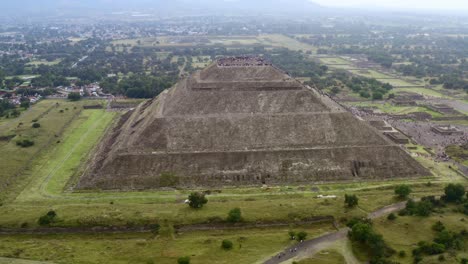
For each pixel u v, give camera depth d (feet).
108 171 462.60
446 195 413.80
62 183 465.47
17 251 330.34
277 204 405.18
